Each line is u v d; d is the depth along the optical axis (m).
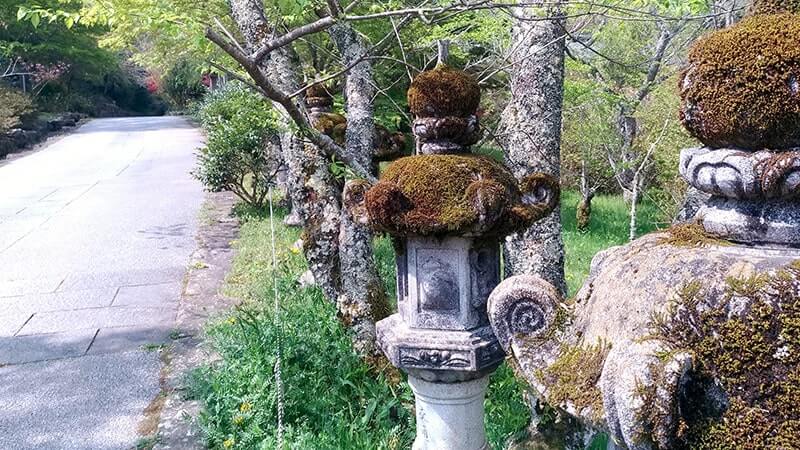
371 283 3.78
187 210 9.66
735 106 1.25
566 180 11.79
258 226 8.31
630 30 7.70
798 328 1.13
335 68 5.48
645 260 1.39
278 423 3.30
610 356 1.26
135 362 4.44
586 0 2.90
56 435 3.53
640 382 1.14
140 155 16.20
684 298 1.22
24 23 19.53
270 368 3.56
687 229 1.47
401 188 2.17
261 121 5.36
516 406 3.48
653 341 1.20
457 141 2.35
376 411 3.47
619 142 8.78
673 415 1.12
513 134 3.62
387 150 4.18
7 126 17.25
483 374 2.38
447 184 2.14
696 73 1.34
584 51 6.91
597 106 7.93
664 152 7.59
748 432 1.14
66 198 10.71
